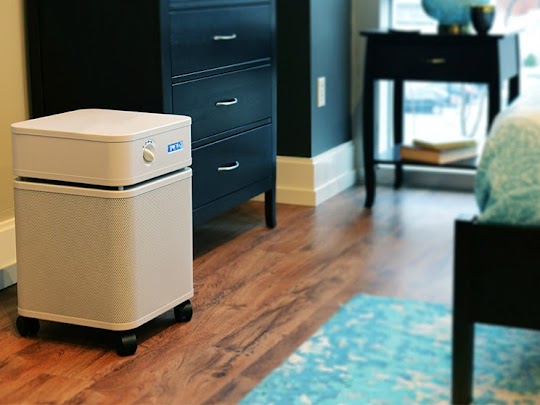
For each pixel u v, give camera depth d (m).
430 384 2.22
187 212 2.55
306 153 3.84
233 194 3.26
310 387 2.21
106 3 2.85
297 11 3.75
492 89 3.55
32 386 2.23
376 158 3.82
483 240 2.06
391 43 3.66
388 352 2.40
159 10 2.78
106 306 2.37
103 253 2.35
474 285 2.08
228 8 3.12
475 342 2.44
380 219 3.65
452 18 3.68
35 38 2.97
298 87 3.81
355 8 4.14
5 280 2.92
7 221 2.96
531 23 4.03
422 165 3.75
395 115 4.11
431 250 3.26
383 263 3.13
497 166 2.09
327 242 3.36
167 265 2.49
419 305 2.73
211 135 3.09
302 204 3.87
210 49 3.04
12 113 2.97
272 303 2.77
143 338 2.51
